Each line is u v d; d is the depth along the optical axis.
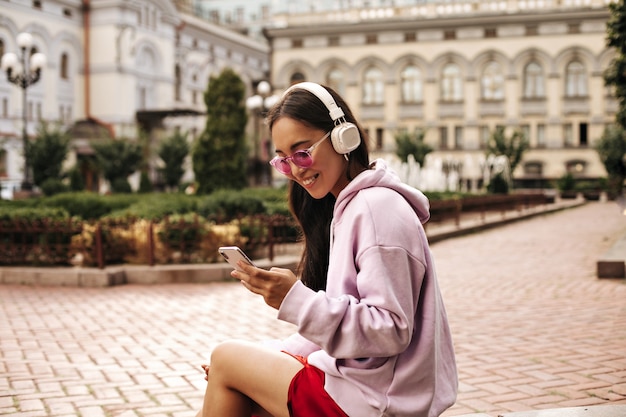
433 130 43.12
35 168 29.41
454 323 5.95
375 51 43.47
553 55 41.53
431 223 15.95
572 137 41.97
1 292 8.10
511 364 4.43
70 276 8.56
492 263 10.54
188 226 9.26
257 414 1.95
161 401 3.80
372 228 1.76
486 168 35.41
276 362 1.83
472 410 3.50
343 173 1.99
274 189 21.06
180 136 37.59
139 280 8.75
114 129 41.09
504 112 42.34
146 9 43.66
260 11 61.44
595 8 40.44
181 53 48.03
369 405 1.74
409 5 43.12
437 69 42.94
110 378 4.29
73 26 41.06
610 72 10.98
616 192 28.03
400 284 1.73
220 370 1.88
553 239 14.55
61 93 40.22
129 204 14.84
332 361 1.79
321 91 1.90
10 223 9.40
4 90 35.94
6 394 3.95
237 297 7.60
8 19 36.09
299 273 2.34
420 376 1.79
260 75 60.19
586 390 3.80
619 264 8.48
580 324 5.76
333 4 45.62
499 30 41.97
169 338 5.50
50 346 5.22
